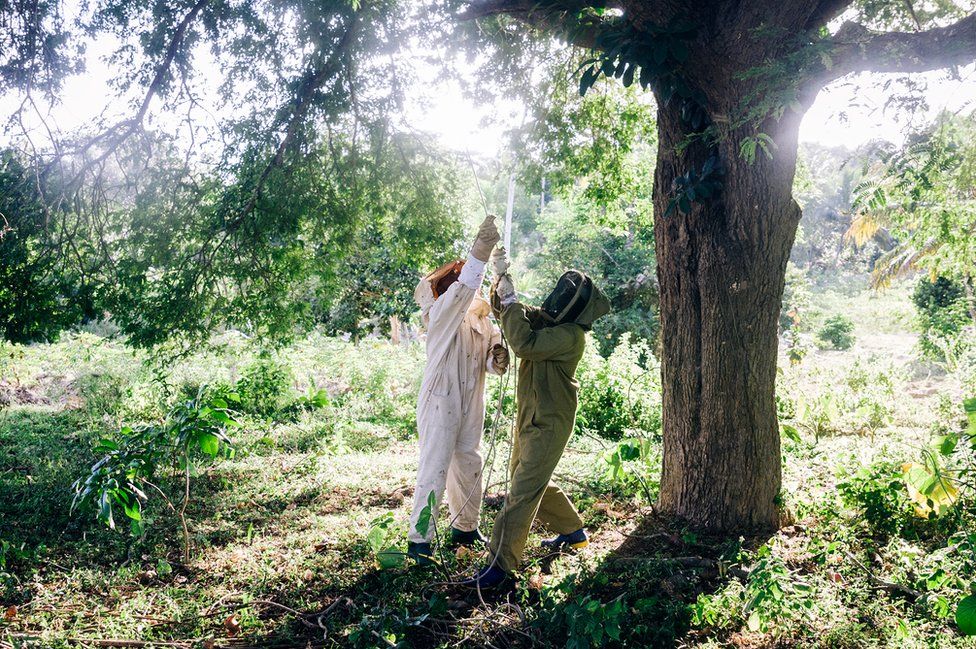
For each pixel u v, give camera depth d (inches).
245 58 212.5
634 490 237.5
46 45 206.4
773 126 178.1
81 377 405.7
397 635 147.1
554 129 288.8
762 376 194.5
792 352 475.5
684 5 169.6
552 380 171.0
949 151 182.5
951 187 234.5
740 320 190.7
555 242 855.1
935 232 292.0
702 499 200.1
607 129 295.0
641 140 299.6
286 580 179.5
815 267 1627.7
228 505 237.8
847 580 170.6
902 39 164.1
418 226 243.4
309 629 156.3
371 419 378.6
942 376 566.6
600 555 187.8
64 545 199.2
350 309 445.1
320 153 230.5
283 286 231.3
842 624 147.0
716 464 197.5
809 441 316.2
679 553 187.0
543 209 940.6
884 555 183.9
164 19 207.3
